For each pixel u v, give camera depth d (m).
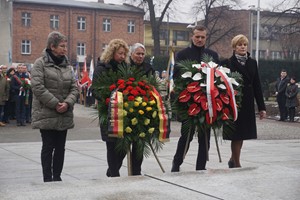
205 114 6.78
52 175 6.78
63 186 4.83
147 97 6.25
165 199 4.41
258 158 9.80
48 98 6.41
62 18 60.75
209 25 54.50
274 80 46.06
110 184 4.94
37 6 59.47
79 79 33.19
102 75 6.39
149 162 8.96
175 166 7.33
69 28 60.97
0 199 4.33
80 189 4.71
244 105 7.35
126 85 6.24
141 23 64.69
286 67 46.31
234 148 7.48
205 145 7.13
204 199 4.44
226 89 6.81
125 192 4.63
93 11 62.09
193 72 6.83
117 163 6.69
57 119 6.50
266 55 67.75
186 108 6.86
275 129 17.33
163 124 6.31
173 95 6.92
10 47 27.00
